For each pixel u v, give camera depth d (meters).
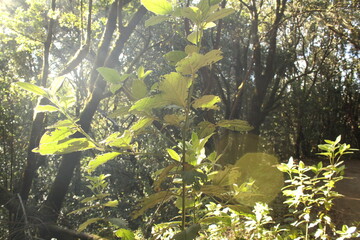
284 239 2.15
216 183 1.73
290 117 29.30
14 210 7.38
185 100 1.53
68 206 12.39
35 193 13.87
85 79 15.01
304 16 17.44
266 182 9.27
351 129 35.59
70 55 16.09
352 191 13.80
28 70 13.72
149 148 11.69
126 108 1.65
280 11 17.23
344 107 32.69
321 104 29.92
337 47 24.28
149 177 12.34
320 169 2.16
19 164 12.52
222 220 1.90
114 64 8.96
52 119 12.98
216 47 13.92
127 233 1.78
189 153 1.74
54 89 1.54
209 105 1.61
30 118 13.33
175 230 2.35
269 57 17.88
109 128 17.84
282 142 30.94
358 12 16.61
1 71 12.84
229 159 11.93
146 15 15.80
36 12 10.17
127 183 13.51
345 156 25.38
